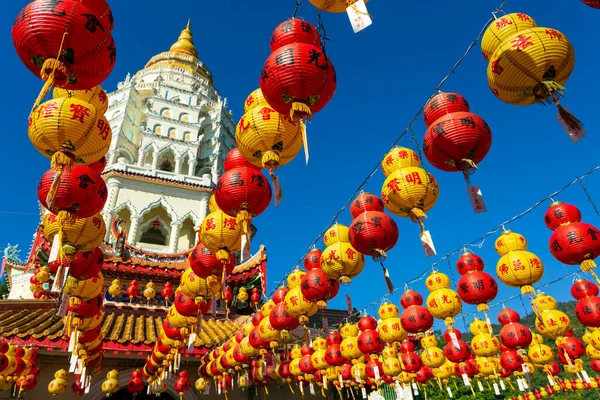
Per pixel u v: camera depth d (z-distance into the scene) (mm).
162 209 23422
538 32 3658
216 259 6746
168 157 27141
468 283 8562
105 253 18203
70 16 3918
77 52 4023
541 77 3701
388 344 10727
